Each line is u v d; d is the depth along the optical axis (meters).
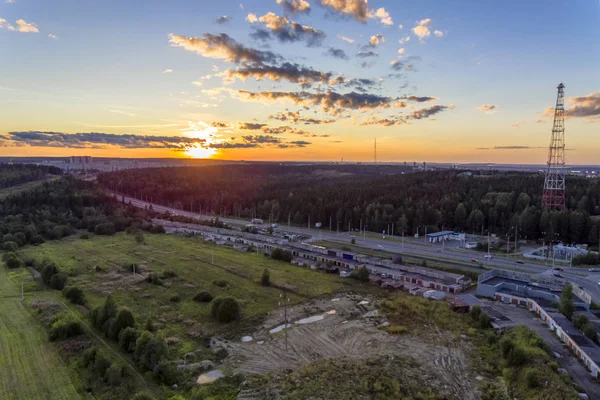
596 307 68.81
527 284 80.81
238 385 47.31
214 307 67.62
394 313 69.25
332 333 62.00
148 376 48.47
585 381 46.69
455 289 80.50
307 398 43.09
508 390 45.81
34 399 43.19
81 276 91.44
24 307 70.19
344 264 101.38
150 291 81.44
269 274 89.12
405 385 46.00
